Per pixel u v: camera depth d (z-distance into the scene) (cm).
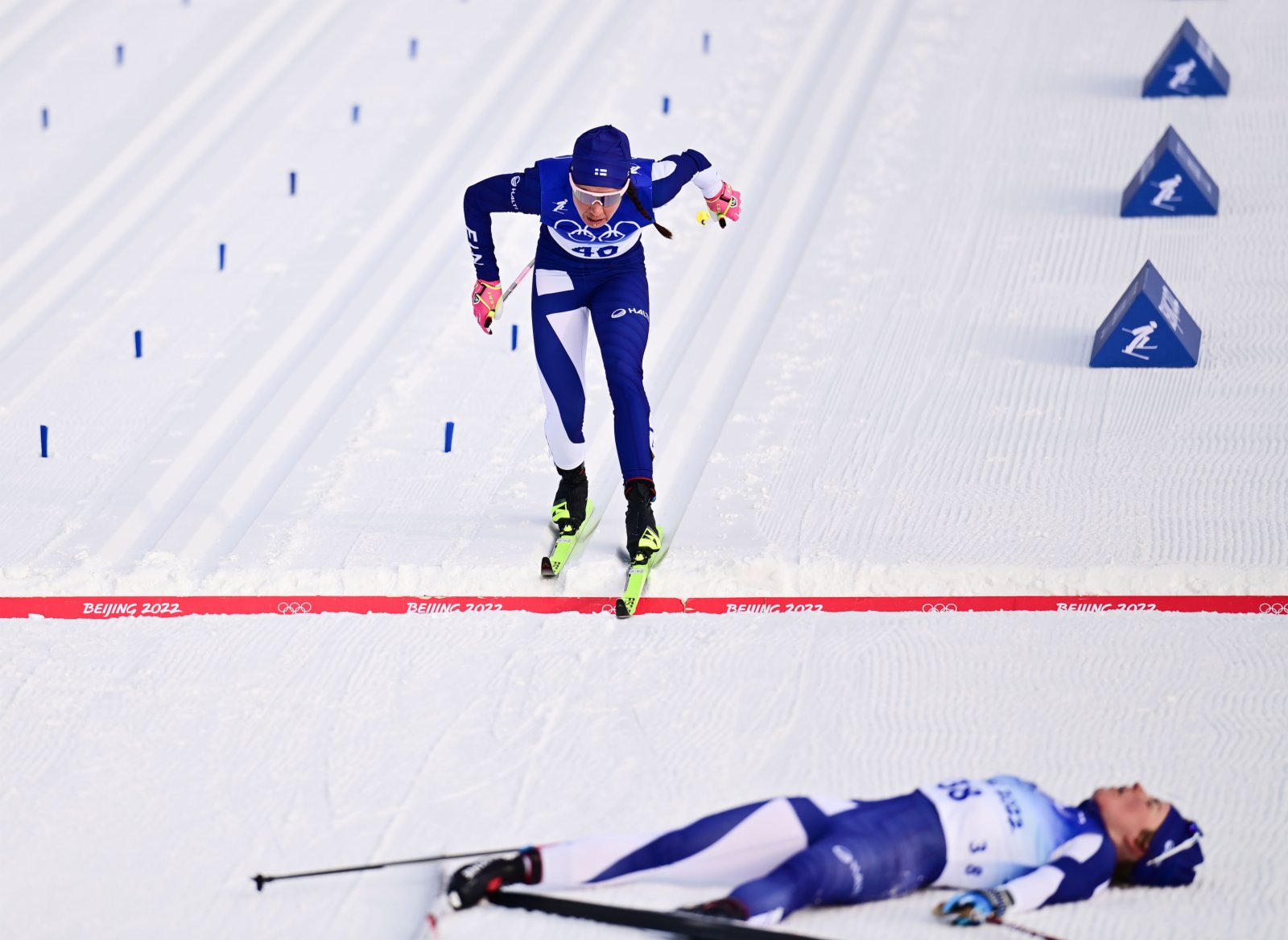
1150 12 3769
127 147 3341
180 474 2239
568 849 1307
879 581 1889
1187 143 3159
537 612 1889
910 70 3559
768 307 2689
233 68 3706
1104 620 1825
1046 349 2491
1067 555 1914
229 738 1630
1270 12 3719
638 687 1705
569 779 1538
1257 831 1420
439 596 1909
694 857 1295
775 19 3862
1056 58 3578
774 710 1652
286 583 1933
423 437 2327
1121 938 1261
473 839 1446
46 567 1978
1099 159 3128
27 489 2184
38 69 3719
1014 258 2792
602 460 2242
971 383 2402
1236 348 2453
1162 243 2806
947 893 1331
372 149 3309
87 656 1808
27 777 1569
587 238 1806
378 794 1523
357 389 2480
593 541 2012
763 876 1279
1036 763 1537
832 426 2295
